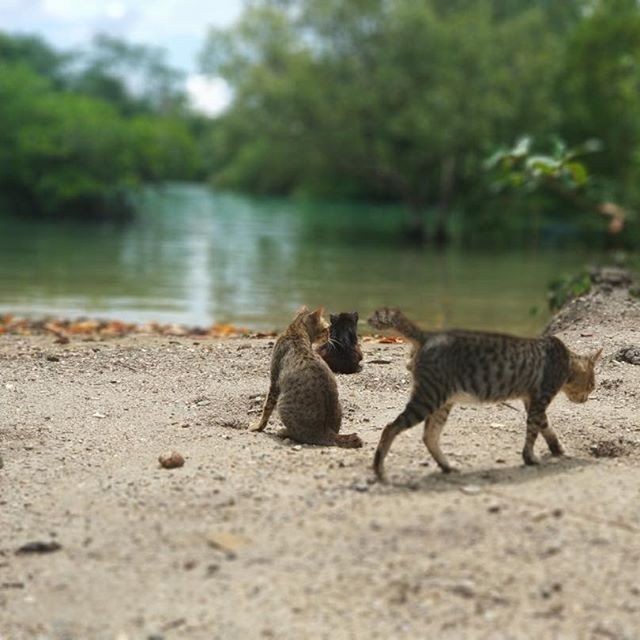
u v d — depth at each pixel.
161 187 73.31
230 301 20.62
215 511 6.55
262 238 39.53
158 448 8.03
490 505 6.39
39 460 7.77
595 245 38.94
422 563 5.70
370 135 43.31
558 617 5.22
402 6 41.62
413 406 6.93
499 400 7.21
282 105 41.19
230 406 9.36
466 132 39.84
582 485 6.83
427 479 7.01
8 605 5.54
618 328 12.10
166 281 24.33
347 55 42.09
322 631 5.11
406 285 24.06
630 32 44.78
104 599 5.53
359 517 6.27
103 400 9.49
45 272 25.88
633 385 9.82
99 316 17.98
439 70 40.41
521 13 51.66
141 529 6.36
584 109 46.38
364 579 5.56
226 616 5.27
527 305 20.25
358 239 40.06
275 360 8.62
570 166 15.46
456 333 7.07
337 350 10.27
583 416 8.77
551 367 7.38
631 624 5.17
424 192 45.56
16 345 12.24
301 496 6.71
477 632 5.10
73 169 51.88
